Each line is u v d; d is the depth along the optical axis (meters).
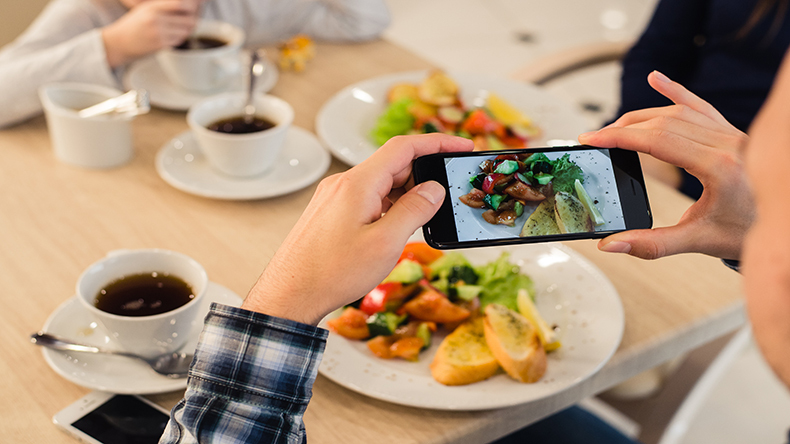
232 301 0.75
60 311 0.72
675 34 1.26
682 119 0.68
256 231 0.85
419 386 0.69
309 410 0.68
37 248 0.80
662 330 0.77
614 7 3.25
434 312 0.73
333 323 0.73
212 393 0.60
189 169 0.91
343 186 0.60
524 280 0.77
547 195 0.66
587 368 0.71
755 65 1.18
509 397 0.68
